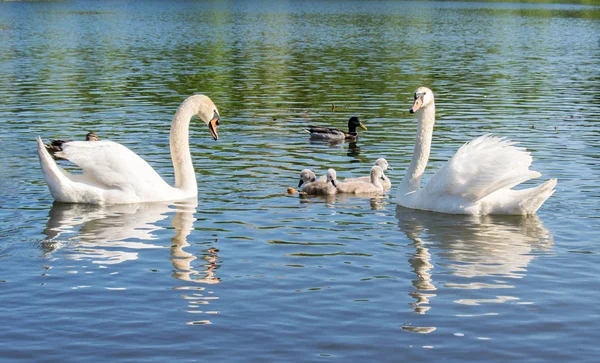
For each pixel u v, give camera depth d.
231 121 28.38
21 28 85.12
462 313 10.91
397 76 43.28
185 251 13.56
